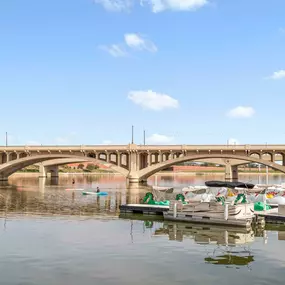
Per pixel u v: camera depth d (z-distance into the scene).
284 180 121.31
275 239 25.41
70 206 43.62
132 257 19.67
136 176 89.00
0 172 99.25
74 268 17.61
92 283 15.55
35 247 21.61
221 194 42.25
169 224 31.31
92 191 67.56
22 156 101.19
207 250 21.56
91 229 27.84
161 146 88.06
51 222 30.89
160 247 22.14
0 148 95.00
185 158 86.19
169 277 16.41
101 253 20.41
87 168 196.88
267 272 17.25
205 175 173.12
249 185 49.72
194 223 31.91
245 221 29.70
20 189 72.00
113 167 91.56
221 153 85.44
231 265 18.34
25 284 15.41
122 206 38.34
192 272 17.14
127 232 27.02
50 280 15.90
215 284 15.56
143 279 16.11
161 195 43.06
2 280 15.87
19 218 33.09
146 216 35.88
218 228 29.62
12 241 23.17
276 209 37.25
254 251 21.48
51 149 93.75
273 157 82.81
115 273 16.89
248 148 82.88
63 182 102.75
